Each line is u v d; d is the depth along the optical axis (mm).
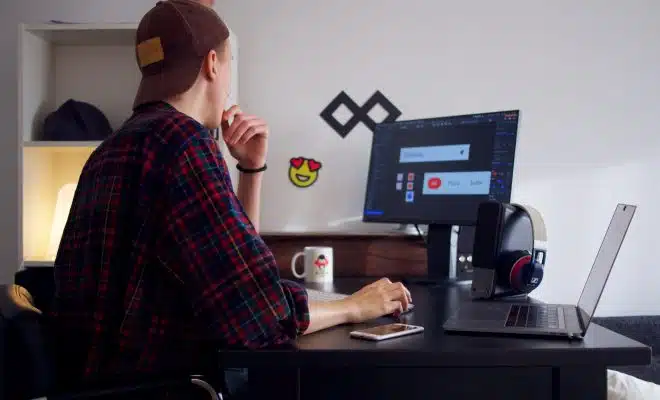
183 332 1210
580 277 2920
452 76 2904
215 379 1232
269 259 1225
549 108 2914
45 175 2730
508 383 1282
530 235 1986
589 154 2922
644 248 2943
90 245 1226
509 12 2906
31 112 2654
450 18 2902
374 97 2898
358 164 2902
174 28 1312
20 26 2580
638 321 2846
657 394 1674
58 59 2834
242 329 1181
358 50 2898
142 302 1188
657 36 2932
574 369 1242
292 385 1268
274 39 2895
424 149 2510
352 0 2898
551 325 1366
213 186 1207
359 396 1294
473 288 1968
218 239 1188
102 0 2920
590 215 2924
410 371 1295
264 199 2896
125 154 1231
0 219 2885
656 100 2934
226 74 1386
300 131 2898
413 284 2346
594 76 2920
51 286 1530
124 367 1191
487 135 2350
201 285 1181
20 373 1102
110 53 2840
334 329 1424
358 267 2689
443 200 2424
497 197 2283
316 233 2725
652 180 2939
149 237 1191
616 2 2918
